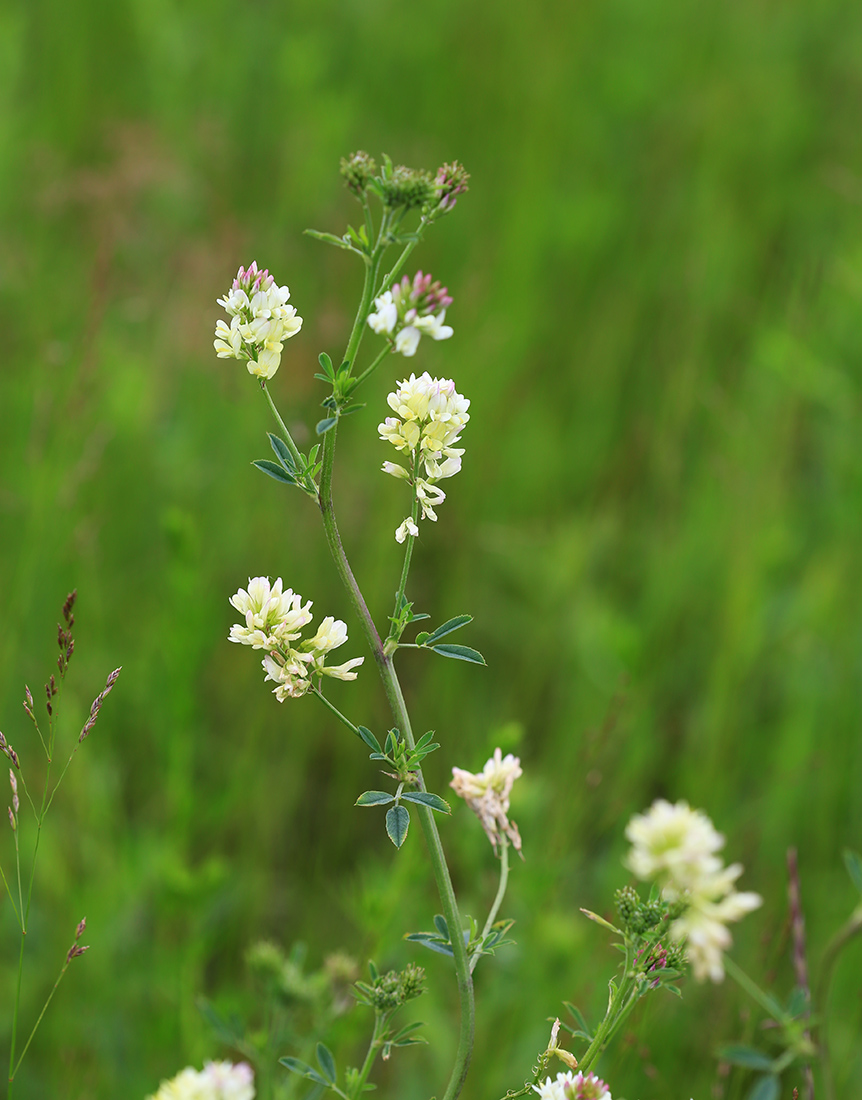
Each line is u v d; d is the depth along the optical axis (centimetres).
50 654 140
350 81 240
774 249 225
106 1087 114
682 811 105
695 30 258
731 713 143
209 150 201
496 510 179
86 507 157
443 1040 115
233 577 160
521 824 118
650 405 198
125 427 167
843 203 220
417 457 92
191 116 207
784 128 241
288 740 146
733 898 105
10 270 176
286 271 189
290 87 220
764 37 261
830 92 251
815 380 169
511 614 168
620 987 94
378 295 92
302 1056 108
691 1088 114
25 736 134
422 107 237
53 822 126
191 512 160
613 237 223
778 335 177
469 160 226
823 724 144
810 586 157
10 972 118
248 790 135
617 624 148
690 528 167
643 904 95
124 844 121
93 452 144
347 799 142
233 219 184
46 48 225
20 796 129
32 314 175
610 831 133
